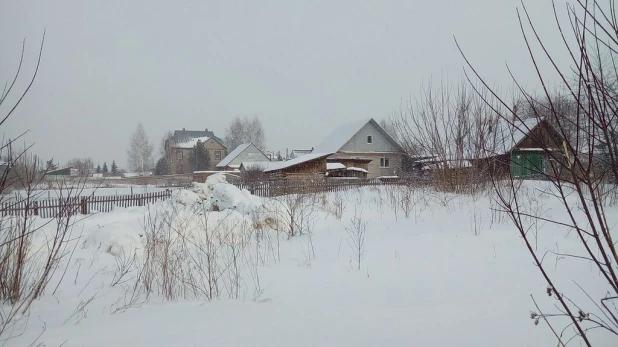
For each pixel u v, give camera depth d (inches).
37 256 201.0
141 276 179.3
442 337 108.7
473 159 492.4
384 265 210.2
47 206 444.1
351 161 1453.0
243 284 179.0
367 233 306.0
